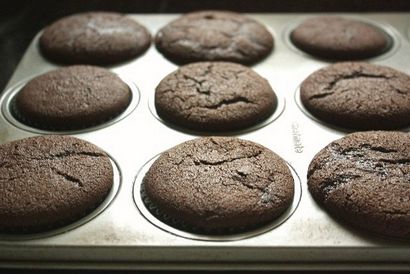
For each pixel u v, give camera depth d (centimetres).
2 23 39
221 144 25
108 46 33
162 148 26
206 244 21
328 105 28
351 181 23
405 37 35
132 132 27
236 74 30
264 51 33
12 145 25
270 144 26
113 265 21
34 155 24
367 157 24
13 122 28
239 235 21
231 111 27
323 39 34
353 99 28
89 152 25
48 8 40
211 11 38
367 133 25
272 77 31
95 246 21
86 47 33
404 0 39
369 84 29
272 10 40
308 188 24
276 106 29
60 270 21
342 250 21
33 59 33
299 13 40
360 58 33
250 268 21
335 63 32
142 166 25
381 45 34
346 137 25
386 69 30
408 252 21
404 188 22
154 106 29
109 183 24
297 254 21
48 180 23
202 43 33
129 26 35
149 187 23
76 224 22
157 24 37
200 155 24
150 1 40
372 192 22
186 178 23
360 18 38
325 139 27
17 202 22
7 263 21
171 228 22
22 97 29
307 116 28
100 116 28
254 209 22
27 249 21
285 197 23
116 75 31
